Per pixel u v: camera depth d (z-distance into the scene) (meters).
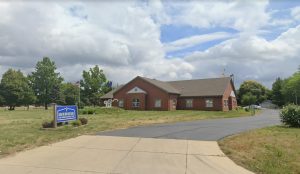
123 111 38.31
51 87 71.50
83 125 17.94
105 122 20.42
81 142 12.05
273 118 28.22
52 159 9.27
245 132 15.48
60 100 71.25
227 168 8.48
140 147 11.10
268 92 103.62
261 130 16.52
